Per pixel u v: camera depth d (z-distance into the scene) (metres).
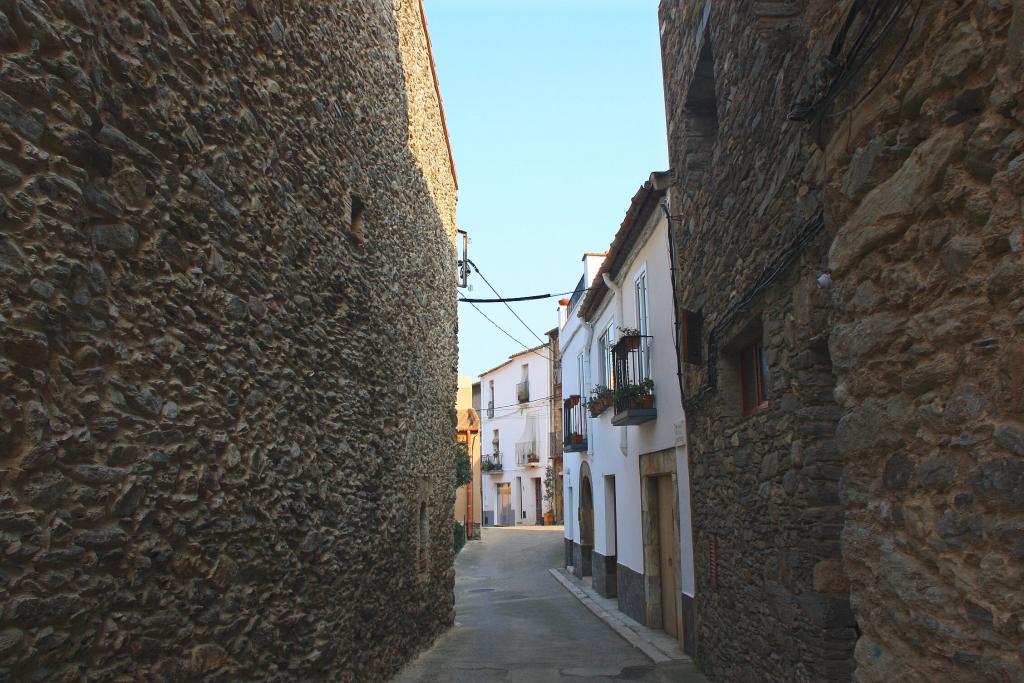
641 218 10.88
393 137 8.01
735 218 6.07
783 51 4.80
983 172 2.12
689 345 7.72
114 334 3.10
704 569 7.59
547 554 25.98
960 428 2.22
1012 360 2.01
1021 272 1.97
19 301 2.54
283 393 4.83
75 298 2.84
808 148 4.30
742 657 6.11
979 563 2.13
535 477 39.41
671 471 9.66
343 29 6.35
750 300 5.60
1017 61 1.97
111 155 3.12
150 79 3.44
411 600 8.41
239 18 4.39
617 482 13.71
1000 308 2.07
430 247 10.16
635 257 11.96
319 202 5.61
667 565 10.66
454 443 12.20
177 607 3.50
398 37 8.37
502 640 10.38
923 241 2.40
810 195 4.32
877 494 2.69
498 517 44.31
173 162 3.61
